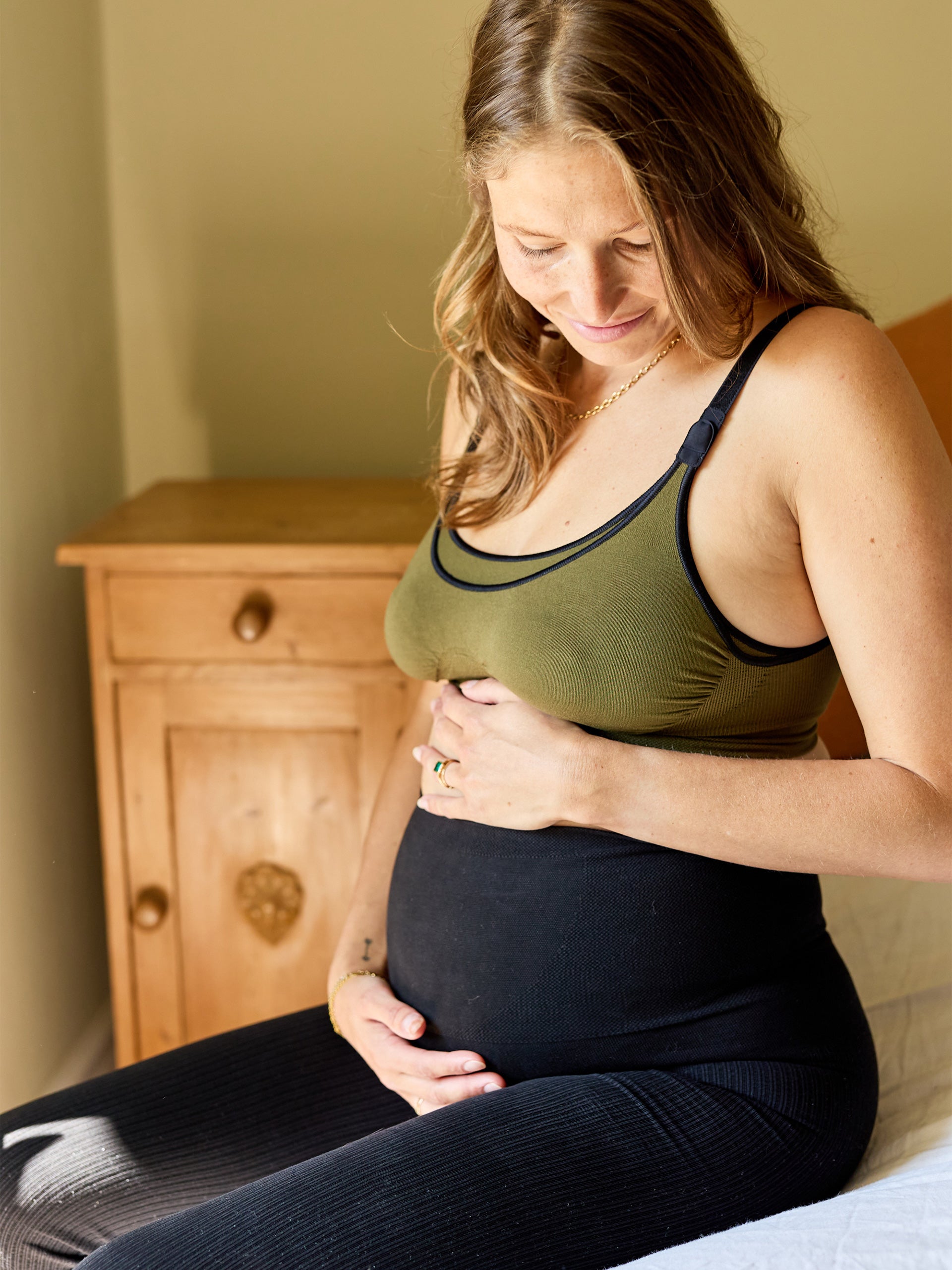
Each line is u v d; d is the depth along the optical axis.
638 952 0.91
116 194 1.97
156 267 2.00
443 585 1.06
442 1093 0.96
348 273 1.99
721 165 0.87
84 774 1.87
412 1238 0.78
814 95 1.90
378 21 1.89
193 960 1.68
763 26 1.88
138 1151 1.02
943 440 1.57
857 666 0.86
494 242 1.05
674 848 0.90
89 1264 0.80
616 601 0.91
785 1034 0.92
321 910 1.66
